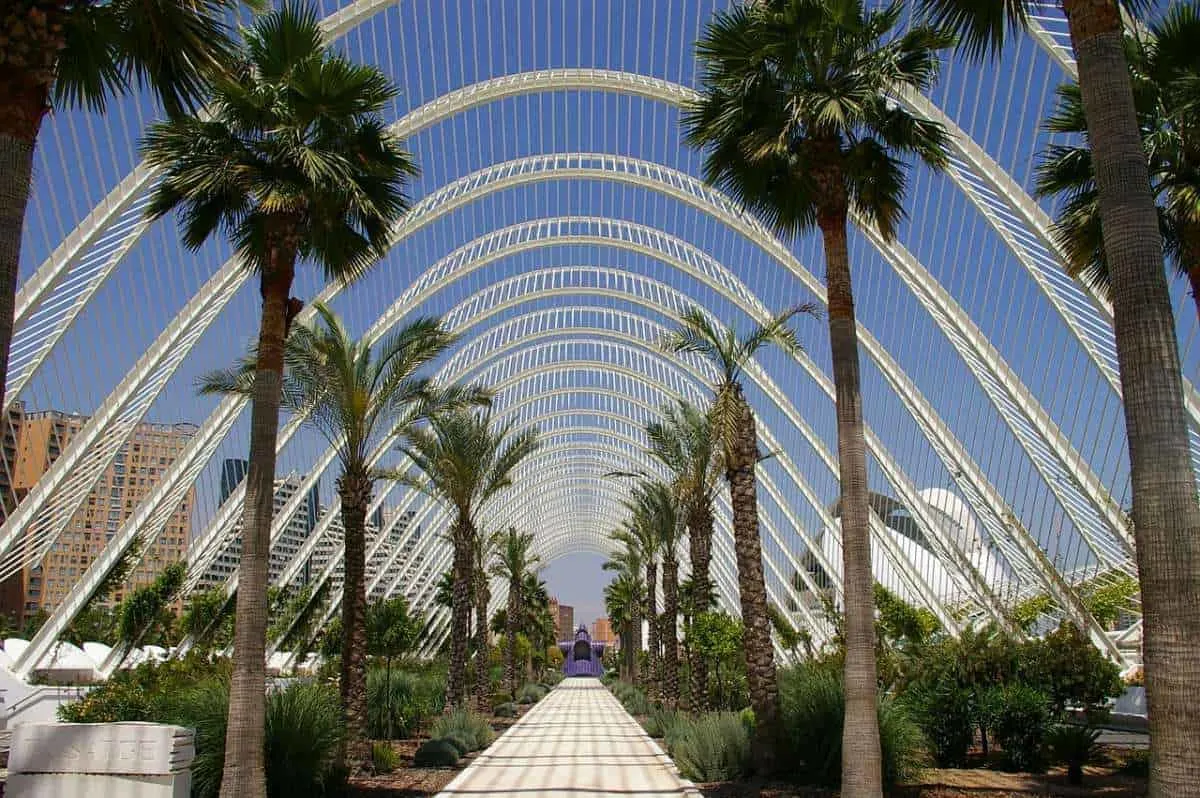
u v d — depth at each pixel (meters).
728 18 11.83
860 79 11.60
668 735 21.72
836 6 11.19
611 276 44.50
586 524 97.50
